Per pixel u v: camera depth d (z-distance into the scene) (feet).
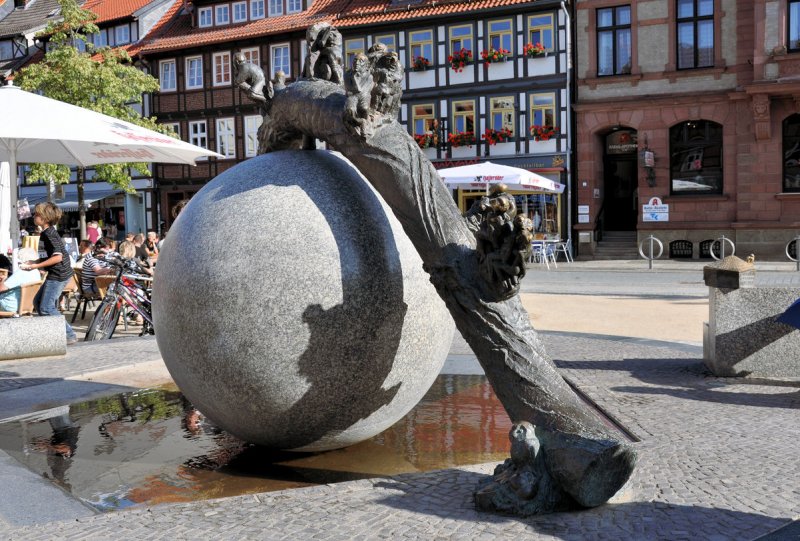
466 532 10.59
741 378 22.45
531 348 11.96
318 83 15.05
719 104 95.14
